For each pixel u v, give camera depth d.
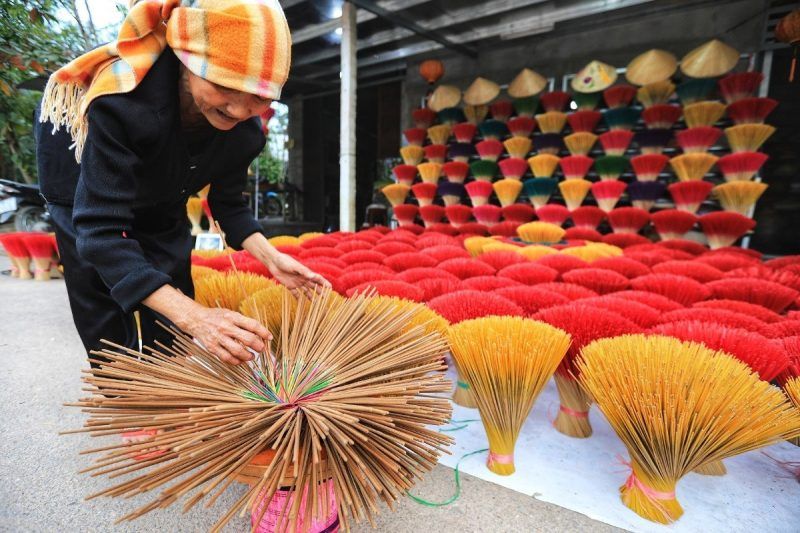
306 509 0.63
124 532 0.97
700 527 0.93
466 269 1.99
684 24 6.22
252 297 1.24
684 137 4.53
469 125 5.92
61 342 2.34
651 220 4.05
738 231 3.68
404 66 8.77
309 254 2.43
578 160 4.64
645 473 0.96
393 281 1.49
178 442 0.65
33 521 0.99
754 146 4.32
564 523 0.97
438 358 0.94
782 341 1.11
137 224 1.18
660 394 0.85
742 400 0.82
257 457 0.69
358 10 6.77
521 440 1.29
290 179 11.12
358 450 0.69
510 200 4.93
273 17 0.79
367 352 0.94
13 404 1.60
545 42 7.28
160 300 0.81
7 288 3.89
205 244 3.39
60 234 1.13
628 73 5.20
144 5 0.81
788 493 1.07
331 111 11.63
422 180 5.94
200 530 0.97
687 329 1.13
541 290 1.51
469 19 6.41
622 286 1.78
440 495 1.06
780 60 5.41
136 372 0.80
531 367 1.01
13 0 2.95
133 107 0.83
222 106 0.83
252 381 0.86
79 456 1.26
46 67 3.02
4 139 6.43
